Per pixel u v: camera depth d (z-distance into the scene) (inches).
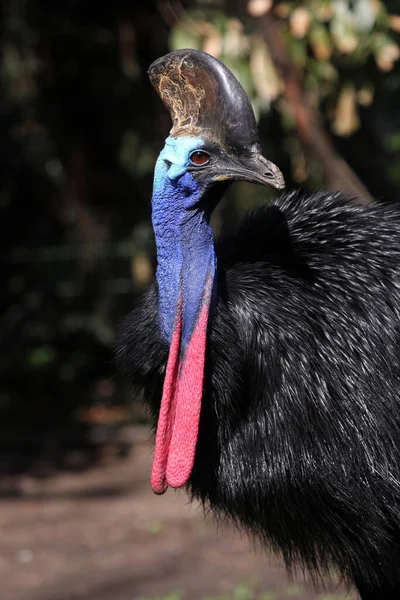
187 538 480.1
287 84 423.5
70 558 458.3
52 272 768.3
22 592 415.2
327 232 223.5
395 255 222.7
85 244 786.2
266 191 700.7
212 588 408.5
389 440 210.4
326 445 208.7
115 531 498.0
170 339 209.5
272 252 220.1
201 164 201.3
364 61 426.3
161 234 207.9
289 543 218.8
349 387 209.9
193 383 202.7
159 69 206.1
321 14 416.2
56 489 582.6
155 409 223.3
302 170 522.0
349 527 212.2
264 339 208.8
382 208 233.6
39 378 757.3
